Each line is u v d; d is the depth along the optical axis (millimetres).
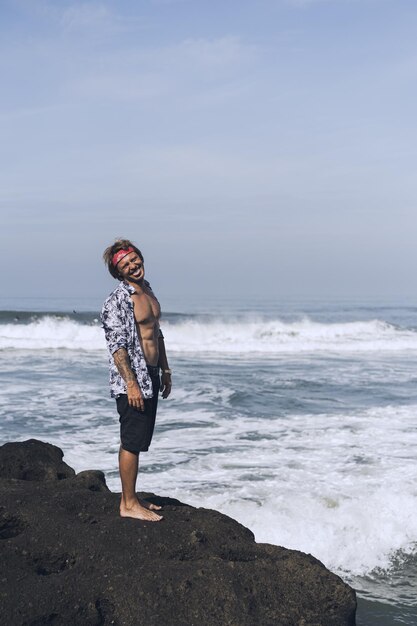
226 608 3867
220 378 16750
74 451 9164
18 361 20047
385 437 10234
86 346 24781
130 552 4121
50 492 4852
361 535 6398
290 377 17297
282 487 7492
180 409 12352
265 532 6289
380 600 5367
